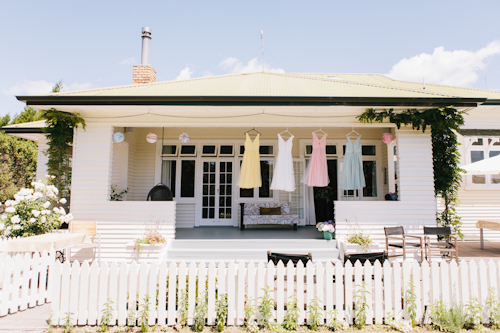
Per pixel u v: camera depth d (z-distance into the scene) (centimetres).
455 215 672
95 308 342
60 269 351
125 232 622
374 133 950
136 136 934
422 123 619
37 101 551
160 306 340
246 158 736
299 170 940
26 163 1630
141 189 920
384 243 625
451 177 648
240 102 560
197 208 918
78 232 582
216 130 950
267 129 952
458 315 331
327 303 347
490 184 850
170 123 648
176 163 937
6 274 371
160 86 731
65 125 622
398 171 641
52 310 344
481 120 853
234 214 920
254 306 347
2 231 526
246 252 604
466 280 351
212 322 343
